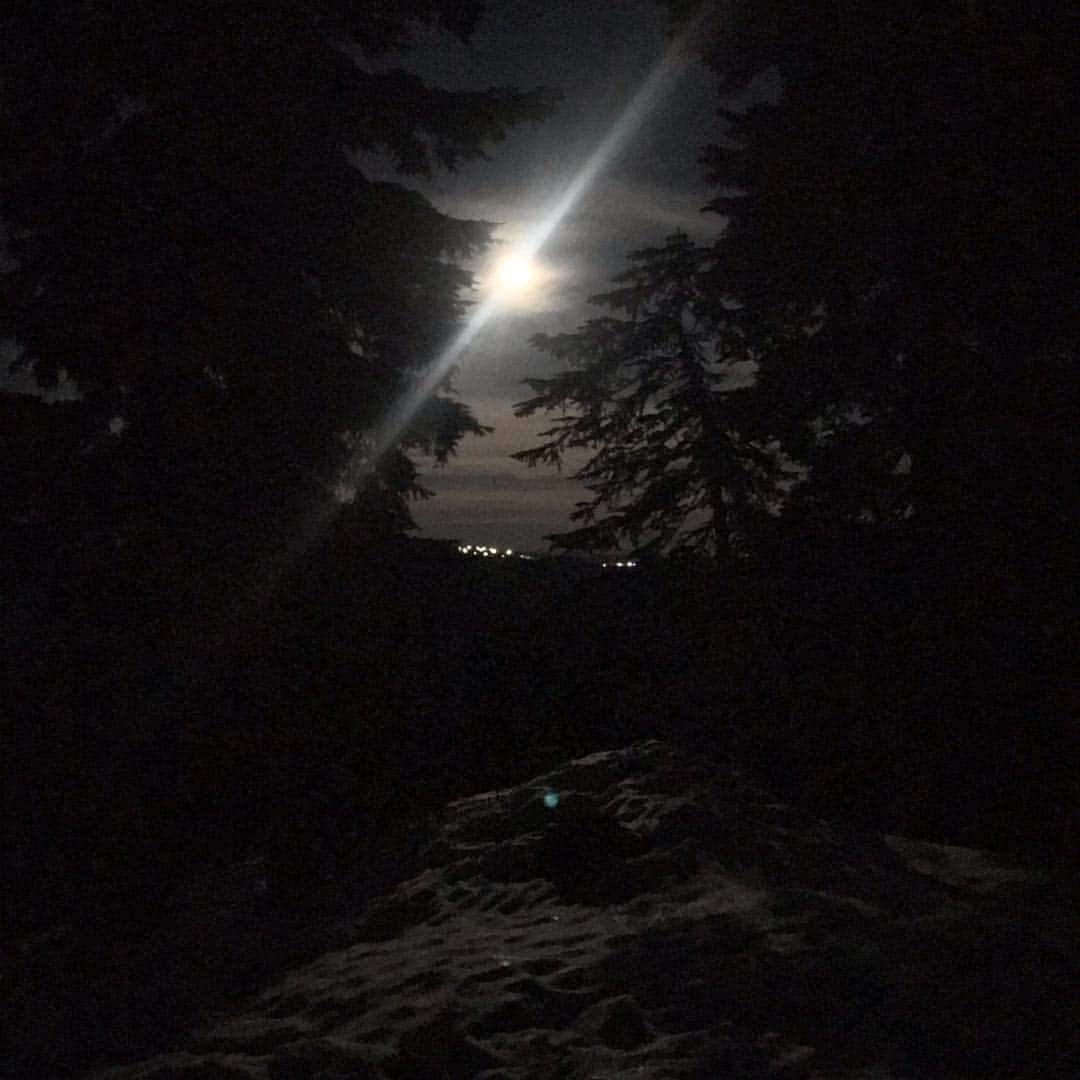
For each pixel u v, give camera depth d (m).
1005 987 5.04
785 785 10.59
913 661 10.00
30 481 9.27
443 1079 4.57
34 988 8.17
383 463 10.59
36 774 8.88
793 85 11.66
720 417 18.20
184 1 9.19
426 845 8.49
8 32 9.20
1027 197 9.68
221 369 9.71
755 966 5.30
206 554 9.18
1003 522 9.68
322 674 9.18
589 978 5.34
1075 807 8.91
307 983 5.98
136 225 9.18
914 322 10.36
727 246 12.41
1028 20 9.80
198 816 8.84
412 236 10.17
